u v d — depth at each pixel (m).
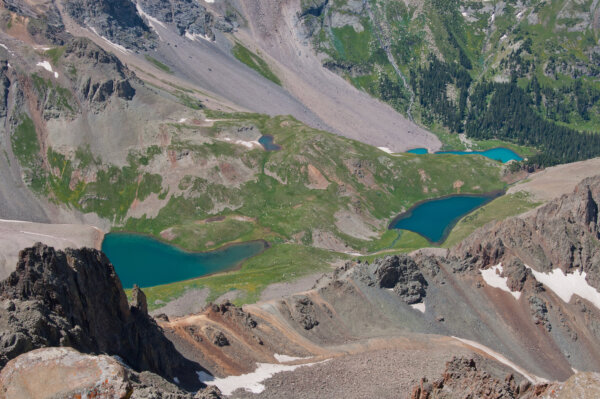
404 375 107.25
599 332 154.75
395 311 149.88
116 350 83.81
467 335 148.38
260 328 122.75
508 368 125.25
